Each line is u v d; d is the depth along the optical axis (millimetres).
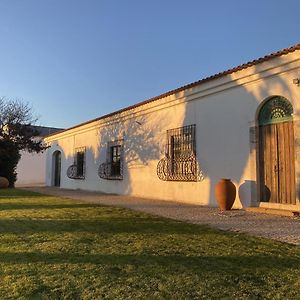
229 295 3713
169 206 11727
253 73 10188
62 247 5805
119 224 7992
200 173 12383
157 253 5367
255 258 5020
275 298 3631
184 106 13336
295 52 8906
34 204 12531
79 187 22781
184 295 3719
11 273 4484
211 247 5688
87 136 22047
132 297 3688
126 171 17438
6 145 23734
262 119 10164
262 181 10102
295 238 6289
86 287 3973
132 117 17000
